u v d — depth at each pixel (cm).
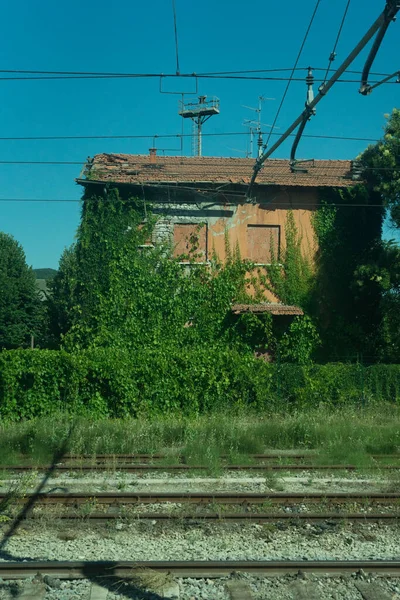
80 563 682
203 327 2188
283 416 1738
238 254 2286
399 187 2125
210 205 2295
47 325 3231
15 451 1282
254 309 2153
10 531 823
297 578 670
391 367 1923
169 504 943
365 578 673
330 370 1906
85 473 1130
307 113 1069
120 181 2211
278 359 2000
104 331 2109
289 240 2316
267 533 831
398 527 864
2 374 1742
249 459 1249
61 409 1745
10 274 3284
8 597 623
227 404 1816
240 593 629
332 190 2339
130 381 1780
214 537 813
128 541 794
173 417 1728
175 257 2241
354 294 2273
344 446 1326
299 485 1075
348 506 950
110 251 2202
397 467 1191
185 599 621
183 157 2588
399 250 2147
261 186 2306
